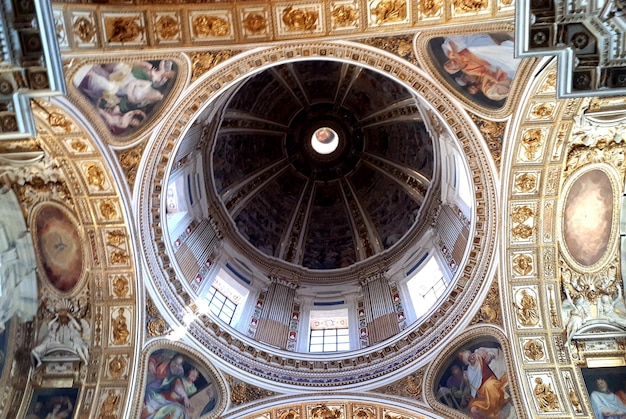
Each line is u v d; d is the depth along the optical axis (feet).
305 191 96.37
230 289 73.10
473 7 39.06
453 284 58.13
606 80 28.48
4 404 51.16
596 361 50.37
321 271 82.84
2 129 30.42
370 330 67.92
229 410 55.11
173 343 56.13
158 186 54.95
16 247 52.95
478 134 50.37
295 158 96.78
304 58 45.55
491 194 52.70
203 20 40.50
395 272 77.10
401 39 43.37
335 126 95.66
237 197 86.89
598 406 48.49
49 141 46.88
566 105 45.34
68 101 43.14
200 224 73.82
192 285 64.28
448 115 50.39
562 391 49.93
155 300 56.29
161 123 50.19
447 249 67.41
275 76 86.84
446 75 46.70
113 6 38.04
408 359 57.31
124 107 47.19
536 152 49.32
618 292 51.08
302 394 56.59
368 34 41.98
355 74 87.04
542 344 52.03
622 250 51.06
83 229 53.31
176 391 55.01
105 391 52.49
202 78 46.73
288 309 74.90
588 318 51.19
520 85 45.03
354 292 78.13
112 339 54.39
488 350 54.34
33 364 53.42
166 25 40.27
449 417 52.75
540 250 53.06
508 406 51.16
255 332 67.41
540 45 28.63
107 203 51.93
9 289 52.70
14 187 50.60
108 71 42.91
